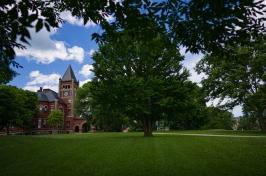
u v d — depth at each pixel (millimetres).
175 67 35344
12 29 5734
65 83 116250
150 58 33438
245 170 11750
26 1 5824
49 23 5863
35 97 80750
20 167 13086
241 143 23438
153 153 17250
